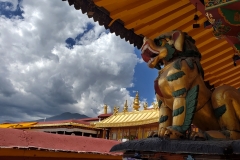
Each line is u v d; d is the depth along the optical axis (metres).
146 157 2.53
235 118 2.61
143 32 4.58
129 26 4.34
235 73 6.17
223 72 6.09
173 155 2.34
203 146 2.11
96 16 3.81
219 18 2.99
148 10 4.18
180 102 2.60
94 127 15.21
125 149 2.66
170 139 2.39
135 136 13.11
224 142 2.13
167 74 2.79
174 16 4.39
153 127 12.13
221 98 2.66
